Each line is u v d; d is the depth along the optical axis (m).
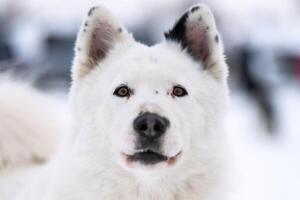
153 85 4.07
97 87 4.29
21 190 4.69
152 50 4.40
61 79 16.08
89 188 4.08
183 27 4.62
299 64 18.52
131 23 19.94
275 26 22.22
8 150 5.24
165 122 3.77
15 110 5.33
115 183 4.08
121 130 3.88
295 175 8.66
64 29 18.17
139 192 4.09
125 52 4.46
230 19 16.19
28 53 17.38
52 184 4.18
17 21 23.47
